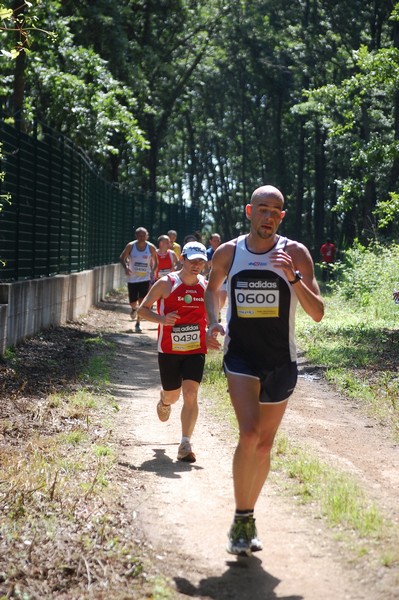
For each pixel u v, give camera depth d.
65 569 5.07
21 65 18.66
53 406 9.53
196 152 76.25
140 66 37.16
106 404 10.09
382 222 18.70
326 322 19.16
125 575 5.05
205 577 5.09
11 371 11.16
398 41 27.52
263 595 4.85
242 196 72.94
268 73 56.44
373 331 17.20
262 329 5.40
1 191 12.98
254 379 5.36
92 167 24.72
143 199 37.25
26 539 5.48
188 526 5.92
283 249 5.45
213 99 65.44
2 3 9.48
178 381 8.07
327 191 59.75
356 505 6.18
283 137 60.41
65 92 25.45
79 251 21.30
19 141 14.01
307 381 12.63
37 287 14.98
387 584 4.89
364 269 24.84
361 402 10.97
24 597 4.71
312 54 43.97
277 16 52.59
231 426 9.02
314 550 5.47
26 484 6.39
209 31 47.53
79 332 16.86
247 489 5.36
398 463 7.80
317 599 4.78
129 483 6.88
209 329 5.56
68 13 31.25
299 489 6.62
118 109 27.33
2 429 8.27
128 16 35.94
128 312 23.20
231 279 5.45
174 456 7.84
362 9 40.72
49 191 16.67
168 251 18.89
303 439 8.62
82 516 5.94
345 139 37.44
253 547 5.47
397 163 28.89
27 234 14.96
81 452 7.64
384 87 20.25
